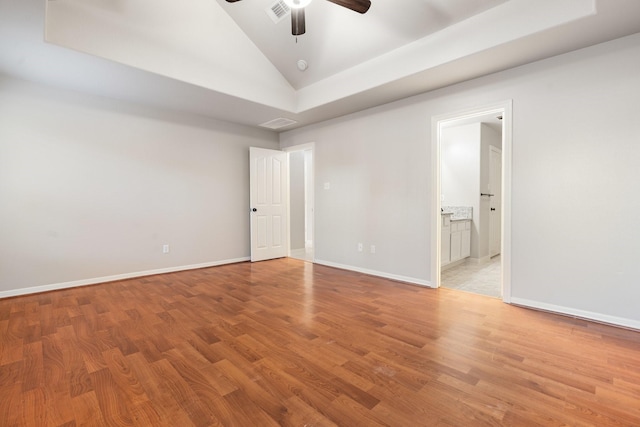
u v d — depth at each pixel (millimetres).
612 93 2412
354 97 3693
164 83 3248
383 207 4008
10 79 3119
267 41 3664
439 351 2037
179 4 3119
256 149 5117
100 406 1497
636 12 2039
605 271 2471
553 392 1595
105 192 3732
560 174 2650
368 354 2006
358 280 3893
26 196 3232
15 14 2121
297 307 2895
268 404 1517
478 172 4992
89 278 3641
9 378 1725
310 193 7609
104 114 3699
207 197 4680
